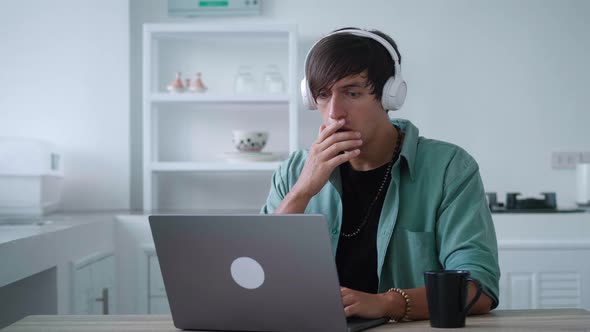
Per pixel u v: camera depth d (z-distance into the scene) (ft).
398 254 5.40
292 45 11.02
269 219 3.84
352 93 5.15
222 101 11.08
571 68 11.93
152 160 11.41
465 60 11.94
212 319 4.14
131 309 10.18
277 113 12.17
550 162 11.93
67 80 11.59
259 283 3.96
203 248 4.01
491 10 11.94
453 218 5.23
